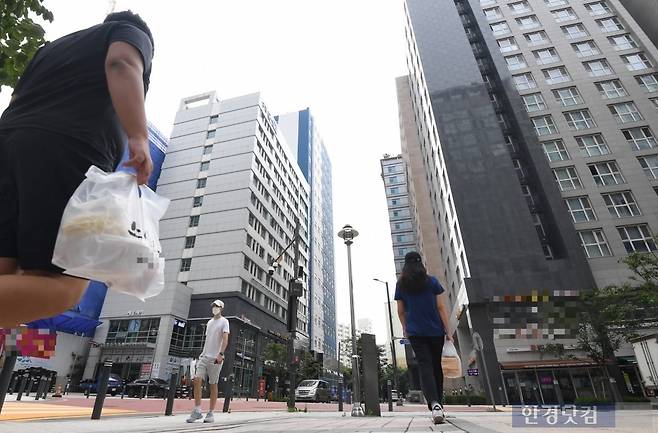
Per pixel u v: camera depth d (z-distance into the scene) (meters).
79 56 1.37
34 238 1.05
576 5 38.75
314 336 66.38
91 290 35.00
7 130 1.22
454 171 28.95
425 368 3.73
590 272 24.48
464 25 40.56
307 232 70.12
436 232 45.66
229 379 8.73
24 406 7.03
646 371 12.59
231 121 48.88
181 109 54.31
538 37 37.62
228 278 38.22
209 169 45.72
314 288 71.81
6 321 0.98
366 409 6.93
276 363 37.62
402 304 4.08
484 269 25.00
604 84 33.78
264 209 48.16
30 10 3.61
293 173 65.25
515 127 32.34
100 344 33.56
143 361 32.19
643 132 30.86
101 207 1.07
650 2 26.02
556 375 21.58
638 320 17.28
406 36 49.97
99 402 5.41
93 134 1.26
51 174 1.13
